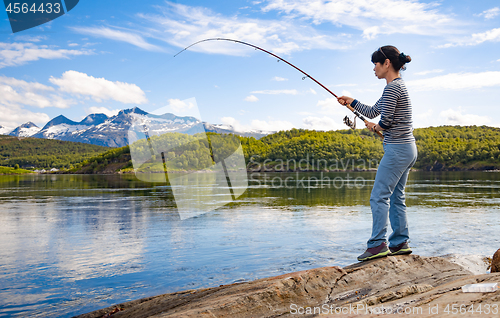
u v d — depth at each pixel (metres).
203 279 6.11
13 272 6.66
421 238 9.26
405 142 3.17
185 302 3.36
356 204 18.80
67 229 11.60
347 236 9.72
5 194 29.14
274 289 2.63
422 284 2.81
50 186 42.09
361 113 3.43
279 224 11.99
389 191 3.29
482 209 15.88
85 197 25.27
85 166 140.50
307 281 2.78
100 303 5.10
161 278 6.20
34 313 4.77
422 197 22.09
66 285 5.90
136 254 7.96
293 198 22.72
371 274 3.01
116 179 65.38
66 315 4.68
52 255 8.00
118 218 14.09
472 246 8.28
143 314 3.36
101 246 8.88
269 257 7.50
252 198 22.80
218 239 9.50
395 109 3.11
